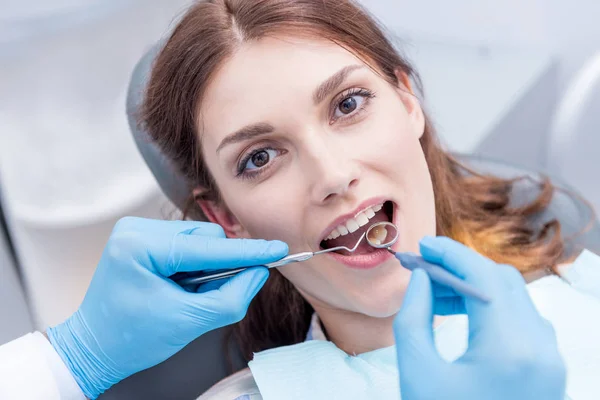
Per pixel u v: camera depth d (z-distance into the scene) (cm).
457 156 155
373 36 115
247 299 104
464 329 116
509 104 193
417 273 90
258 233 112
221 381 121
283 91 101
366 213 107
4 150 189
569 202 145
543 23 210
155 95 118
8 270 192
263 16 103
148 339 108
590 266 126
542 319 87
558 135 162
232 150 106
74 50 185
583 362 108
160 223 113
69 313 198
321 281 113
